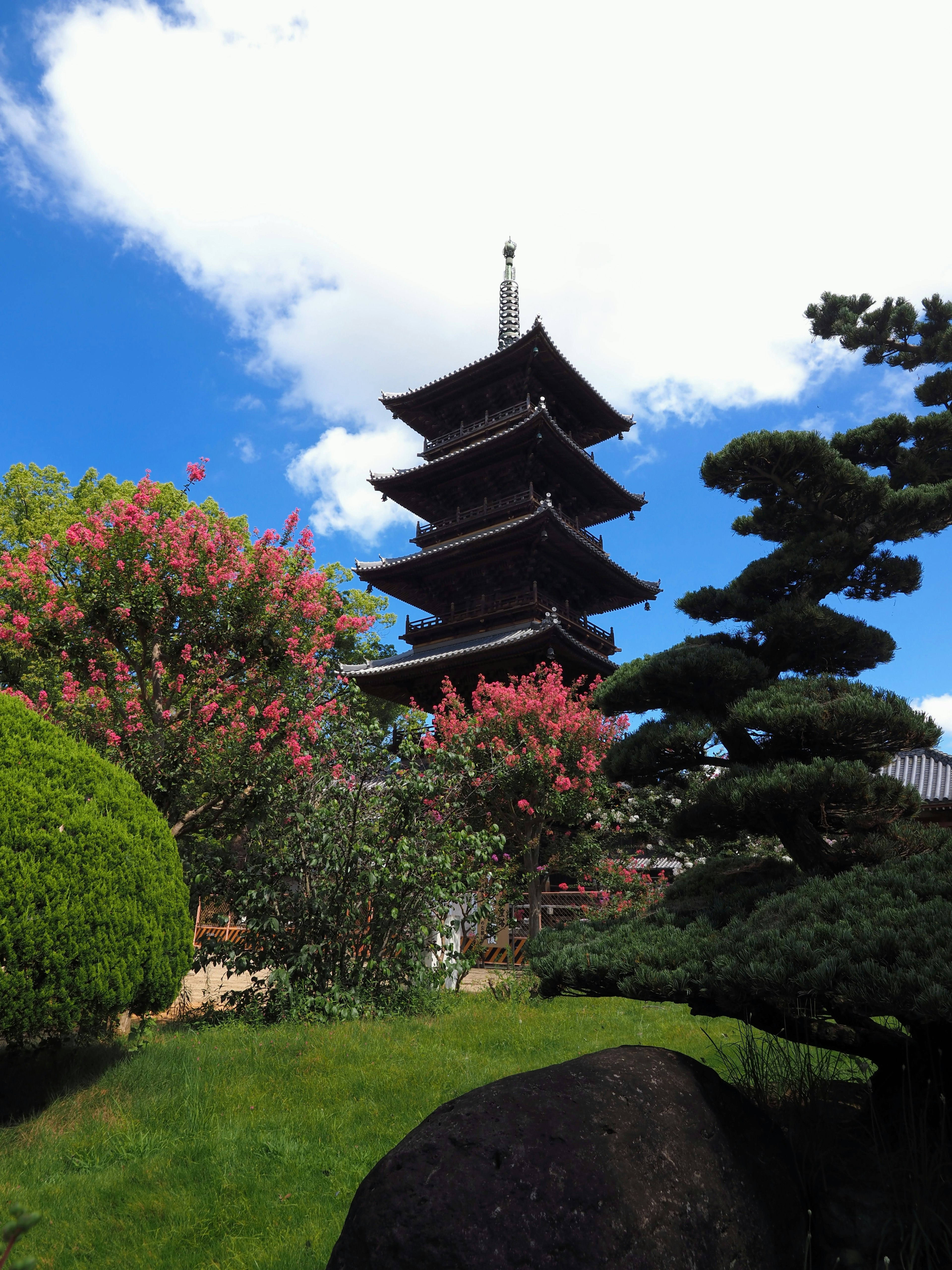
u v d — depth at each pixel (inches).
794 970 130.6
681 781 236.4
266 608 407.2
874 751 198.2
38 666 412.8
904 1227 124.4
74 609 373.7
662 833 655.1
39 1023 208.4
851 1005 126.8
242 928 402.0
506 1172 109.9
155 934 244.2
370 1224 109.1
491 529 1092.5
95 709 390.6
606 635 1157.7
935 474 259.3
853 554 247.9
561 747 616.4
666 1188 111.6
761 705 196.9
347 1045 276.2
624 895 620.4
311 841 380.5
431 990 385.4
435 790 397.4
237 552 418.9
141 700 409.4
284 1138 197.5
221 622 405.7
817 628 225.1
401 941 379.2
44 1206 166.4
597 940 171.9
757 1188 123.0
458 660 972.6
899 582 251.9
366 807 388.2
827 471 241.0
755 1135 133.0
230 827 410.3
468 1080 243.6
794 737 201.9
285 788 393.1
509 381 1192.2
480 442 1116.5
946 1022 114.7
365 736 420.5
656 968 153.8
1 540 869.8
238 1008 368.2
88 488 917.2
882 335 300.4
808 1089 175.8
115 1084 238.2
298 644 426.6
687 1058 145.0
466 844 407.5
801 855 199.2
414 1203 108.3
